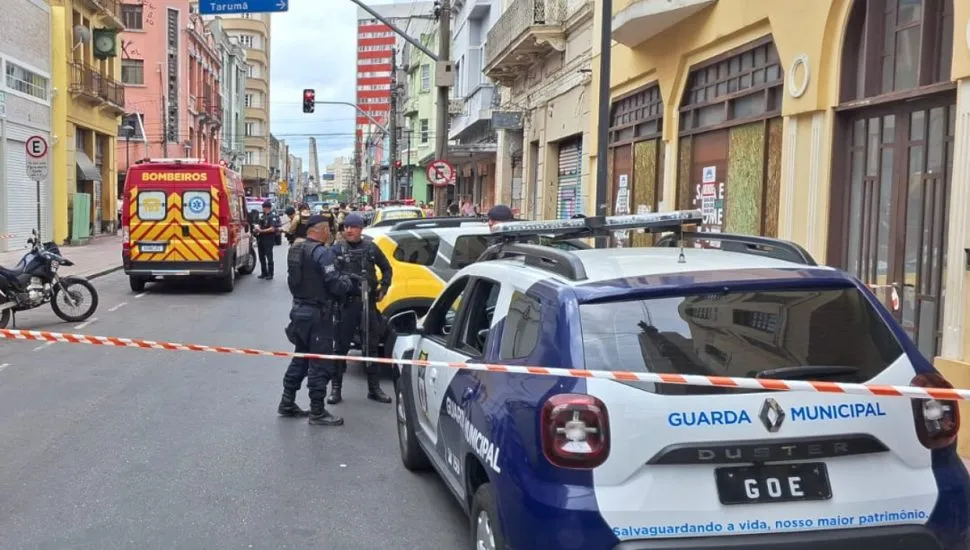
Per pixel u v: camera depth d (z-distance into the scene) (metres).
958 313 6.45
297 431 7.22
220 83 77.44
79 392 8.50
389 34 127.75
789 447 3.28
